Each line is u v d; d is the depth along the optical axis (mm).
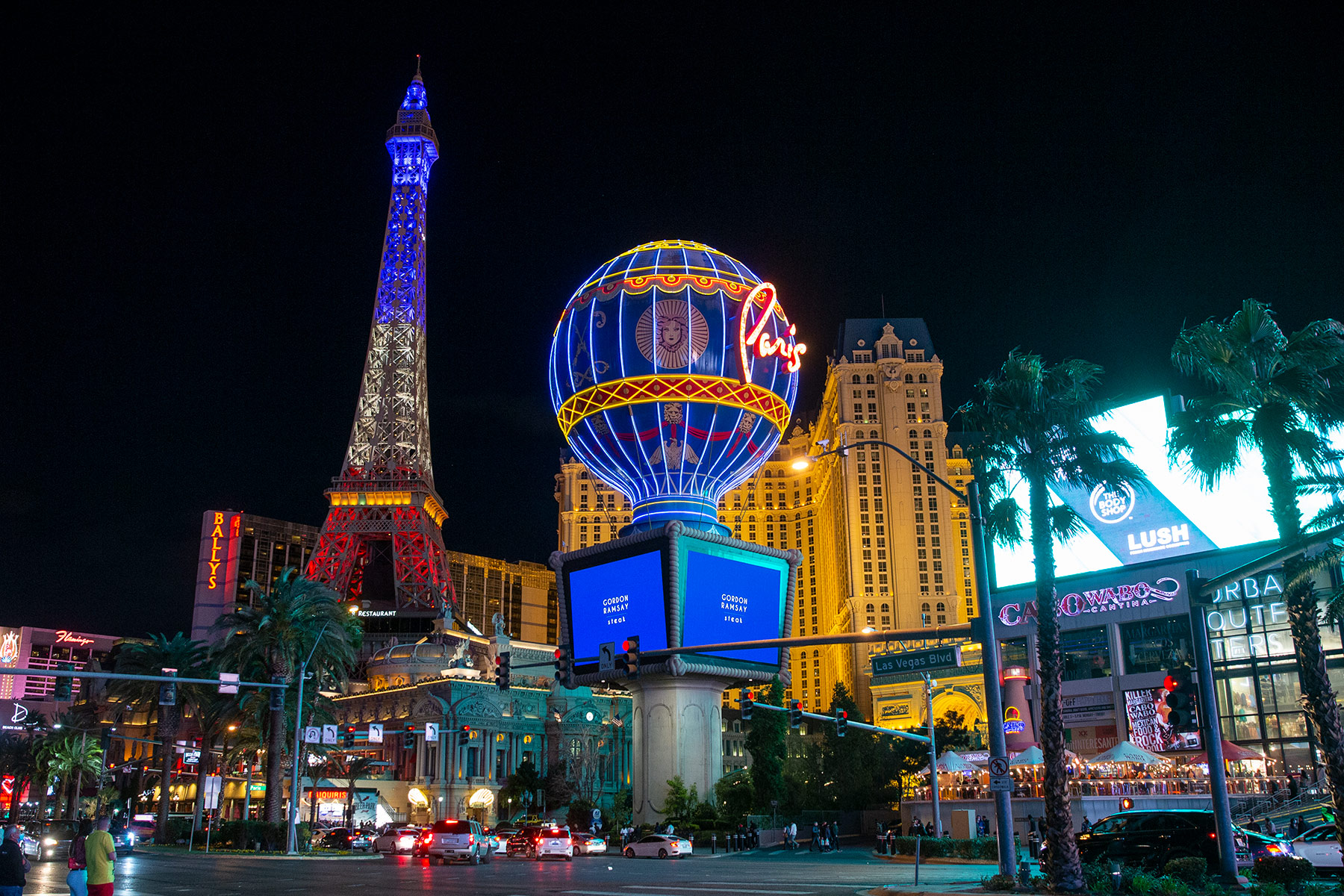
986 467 39250
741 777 99438
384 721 141500
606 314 101562
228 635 75000
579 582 99875
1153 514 94250
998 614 104000
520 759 139375
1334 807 31984
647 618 94250
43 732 157250
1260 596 87000
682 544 93188
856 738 109125
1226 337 36156
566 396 104562
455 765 131375
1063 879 32719
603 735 145500
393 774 137250
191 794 146125
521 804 123188
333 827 105750
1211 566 90250
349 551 190125
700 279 102312
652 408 98812
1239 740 86000
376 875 45500
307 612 74375
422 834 76438
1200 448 36844
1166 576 92375
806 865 58094
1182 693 32062
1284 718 83812
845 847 87562
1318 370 35500
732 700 177125
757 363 102062
